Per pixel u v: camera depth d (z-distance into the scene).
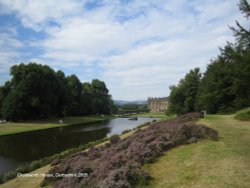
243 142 11.67
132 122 76.69
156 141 12.40
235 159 8.95
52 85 74.81
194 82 60.88
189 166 8.91
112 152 13.36
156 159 10.43
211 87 42.50
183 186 7.33
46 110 70.56
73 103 91.44
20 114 64.38
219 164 8.62
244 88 24.06
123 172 8.32
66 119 77.56
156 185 7.77
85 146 23.41
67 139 38.78
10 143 35.22
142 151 10.91
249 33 20.23
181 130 13.32
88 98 102.06
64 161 14.89
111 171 8.75
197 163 9.05
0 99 69.19
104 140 25.98
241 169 7.92
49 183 11.54
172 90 66.38
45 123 63.59
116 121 81.81
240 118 22.20
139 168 9.11
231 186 6.82
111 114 121.50
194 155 10.07
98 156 13.93
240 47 21.56
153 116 111.69
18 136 42.47
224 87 39.09
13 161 24.27
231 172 7.76
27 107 65.94
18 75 65.56
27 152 28.81
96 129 53.97
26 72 65.19
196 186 7.15
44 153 28.09
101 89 115.62
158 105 188.50
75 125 65.00
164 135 13.50
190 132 13.21
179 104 64.25
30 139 38.94
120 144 15.30
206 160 9.23
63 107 82.50
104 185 7.70
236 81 22.84
